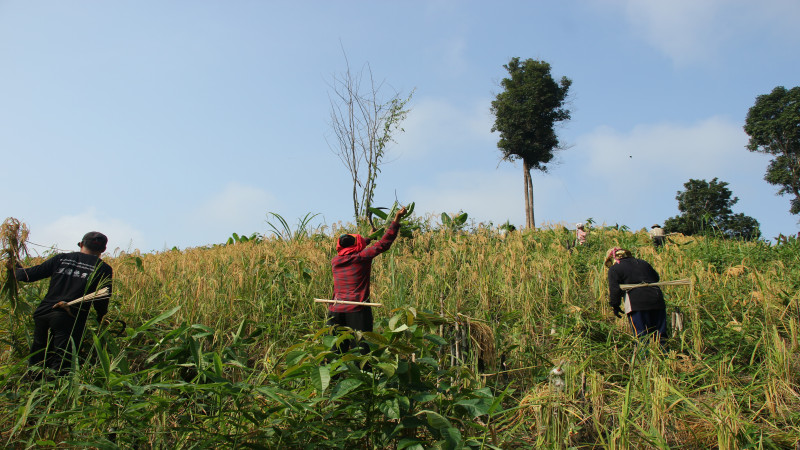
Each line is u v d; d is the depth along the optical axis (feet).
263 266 25.29
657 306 19.97
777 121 131.34
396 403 11.75
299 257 26.18
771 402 14.29
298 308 23.57
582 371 15.43
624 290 20.52
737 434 12.93
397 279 23.82
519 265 25.41
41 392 13.78
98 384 13.84
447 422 11.18
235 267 24.71
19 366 14.32
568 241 39.63
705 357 18.47
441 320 13.25
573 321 21.27
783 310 20.38
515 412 14.84
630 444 13.32
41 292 21.24
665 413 13.58
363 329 17.08
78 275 16.74
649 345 17.88
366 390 12.30
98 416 12.16
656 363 16.88
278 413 13.03
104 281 16.87
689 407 14.51
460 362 16.12
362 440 12.33
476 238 35.53
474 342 16.51
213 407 13.08
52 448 12.28
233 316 21.80
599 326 21.68
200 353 13.50
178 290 22.66
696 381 16.33
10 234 16.24
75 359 13.58
